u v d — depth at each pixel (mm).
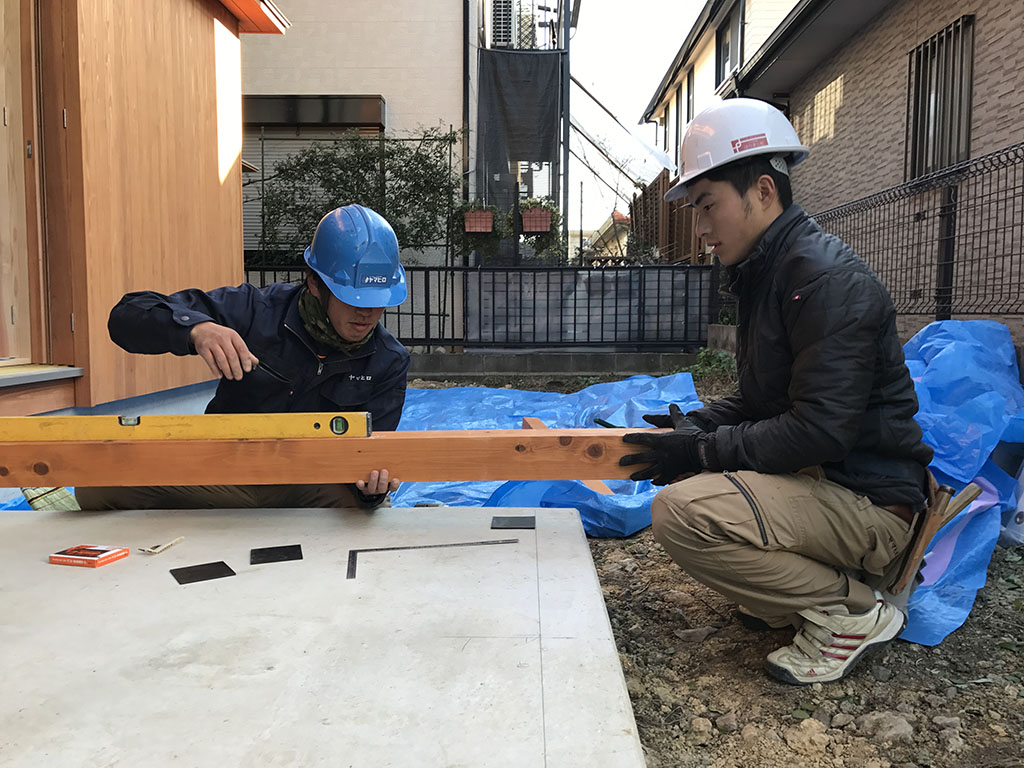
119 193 4105
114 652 1454
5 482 2143
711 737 1728
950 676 1963
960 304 5672
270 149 10414
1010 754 1635
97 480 2139
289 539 2104
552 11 12820
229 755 1142
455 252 10016
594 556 2920
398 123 10492
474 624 1579
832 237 1794
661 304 9102
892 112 7246
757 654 2074
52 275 3783
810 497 1757
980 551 2461
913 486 1795
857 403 1645
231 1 5555
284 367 2314
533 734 1199
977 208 5641
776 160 1851
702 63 14969
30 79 3676
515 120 10617
